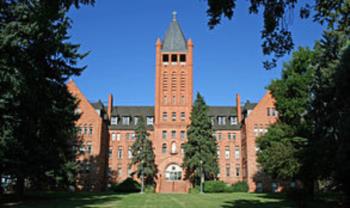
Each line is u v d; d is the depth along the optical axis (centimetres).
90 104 7375
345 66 2412
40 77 2677
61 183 4884
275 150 3791
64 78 3050
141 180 6781
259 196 4466
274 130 4300
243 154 7550
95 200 3672
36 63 2577
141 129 6669
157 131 7450
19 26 2314
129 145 8000
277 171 3928
